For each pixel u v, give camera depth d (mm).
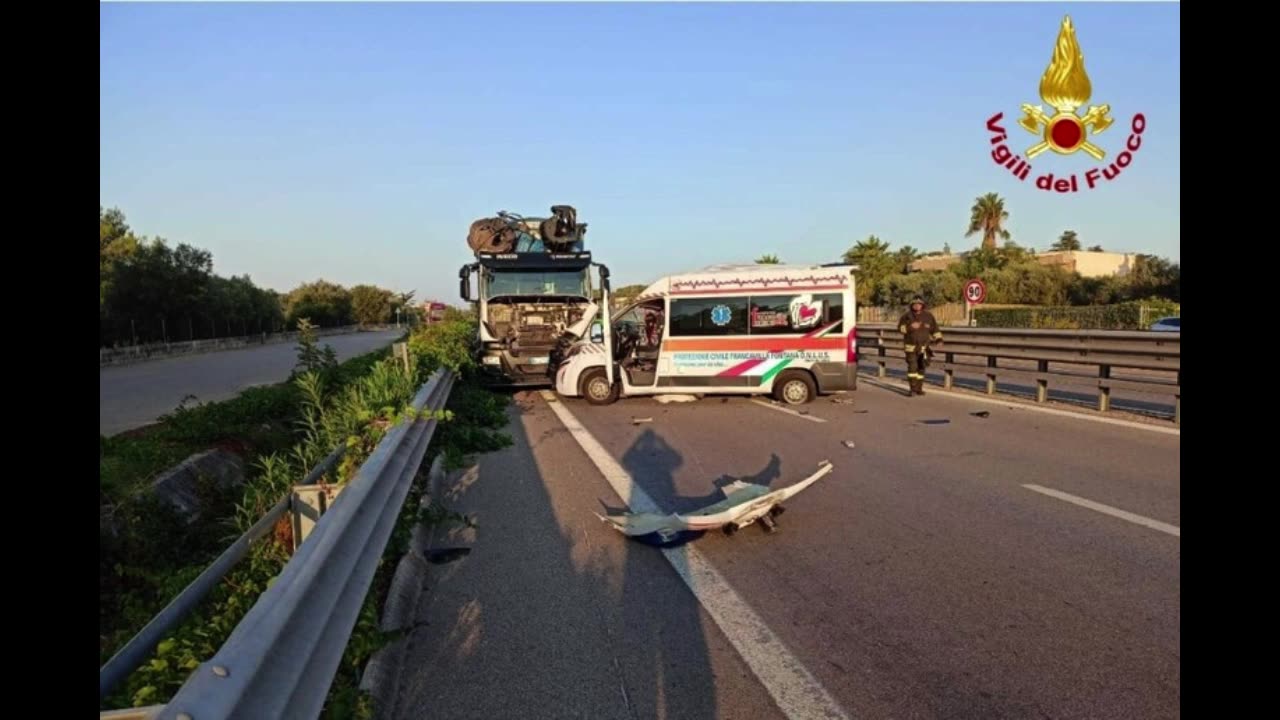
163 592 4281
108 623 4281
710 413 13133
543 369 16797
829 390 14086
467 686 3770
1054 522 6125
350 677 3523
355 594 3512
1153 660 3830
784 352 14117
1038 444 9320
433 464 8266
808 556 5516
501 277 17406
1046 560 5270
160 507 5613
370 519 4195
